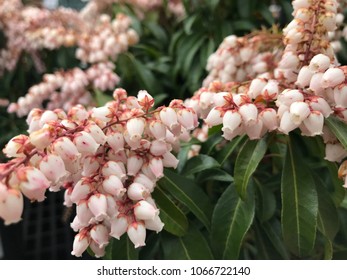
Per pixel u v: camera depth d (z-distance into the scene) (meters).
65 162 0.10
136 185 0.12
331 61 0.14
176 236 0.15
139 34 0.32
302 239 0.14
